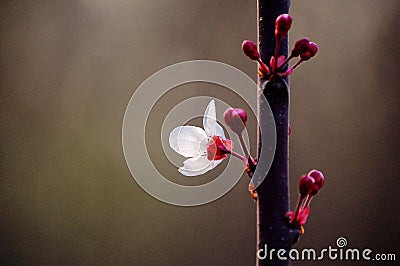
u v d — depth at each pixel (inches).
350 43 192.9
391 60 191.2
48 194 196.4
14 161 198.7
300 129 188.9
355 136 188.4
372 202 185.3
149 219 190.7
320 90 191.0
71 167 196.7
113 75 199.2
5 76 202.1
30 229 194.9
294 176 186.4
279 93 61.4
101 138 197.2
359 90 190.9
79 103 199.6
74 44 202.1
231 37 195.3
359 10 193.5
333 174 186.7
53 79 201.5
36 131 199.5
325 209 184.7
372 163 187.5
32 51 203.0
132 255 189.6
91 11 202.8
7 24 203.9
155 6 200.7
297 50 61.6
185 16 198.7
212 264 185.5
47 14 203.5
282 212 60.1
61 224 194.1
